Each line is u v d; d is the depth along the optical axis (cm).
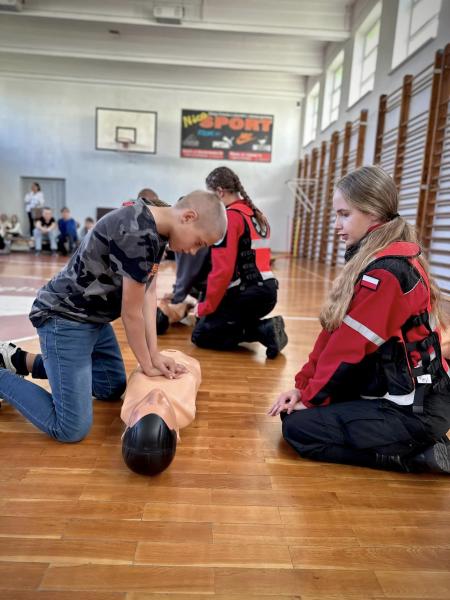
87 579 78
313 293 477
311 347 253
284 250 1212
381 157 673
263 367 211
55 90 1112
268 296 223
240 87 1123
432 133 510
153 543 88
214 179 223
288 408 129
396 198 122
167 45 960
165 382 135
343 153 823
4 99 1109
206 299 224
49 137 1130
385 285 111
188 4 798
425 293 115
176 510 99
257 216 228
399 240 118
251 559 85
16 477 108
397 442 116
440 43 500
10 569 79
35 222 962
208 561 84
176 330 279
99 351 150
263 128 1157
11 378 131
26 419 142
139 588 77
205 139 1154
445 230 490
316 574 82
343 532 95
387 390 118
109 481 109
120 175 1157
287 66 973
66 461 117
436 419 115
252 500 104
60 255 927
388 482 116
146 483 109
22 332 250
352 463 123
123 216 109
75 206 1162
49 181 1155
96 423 141
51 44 955
